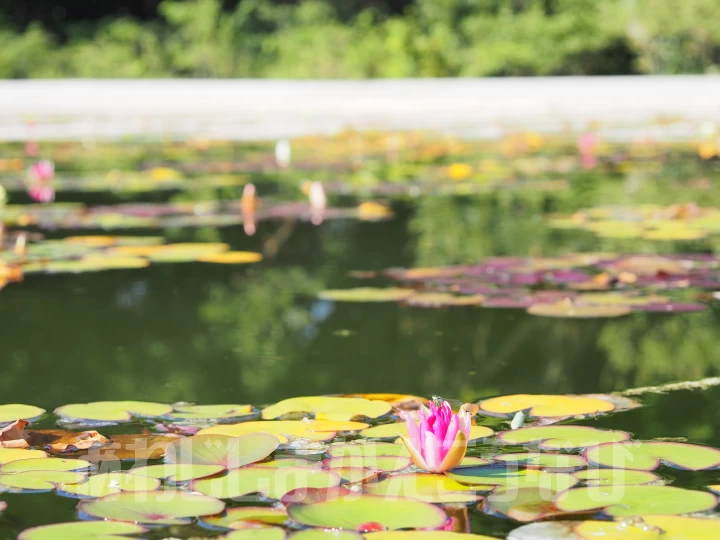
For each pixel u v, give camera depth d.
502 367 2.40
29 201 5.61
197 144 9.54
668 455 1.75
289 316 2.93
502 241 4.20
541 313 2.92
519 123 11.27
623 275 3.40
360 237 4.34
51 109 12.73
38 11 20.17
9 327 2.81
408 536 1.40
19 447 1.81
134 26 19.19
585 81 16.69
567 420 1.99
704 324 2.77
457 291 3.22
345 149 9.06
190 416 2.02
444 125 11.14
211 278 3.50
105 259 3.79
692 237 4.21
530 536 1.40
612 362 2.44
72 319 2.91
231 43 18.80
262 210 5.19
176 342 2.65
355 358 2.48
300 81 17.53
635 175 6.85
